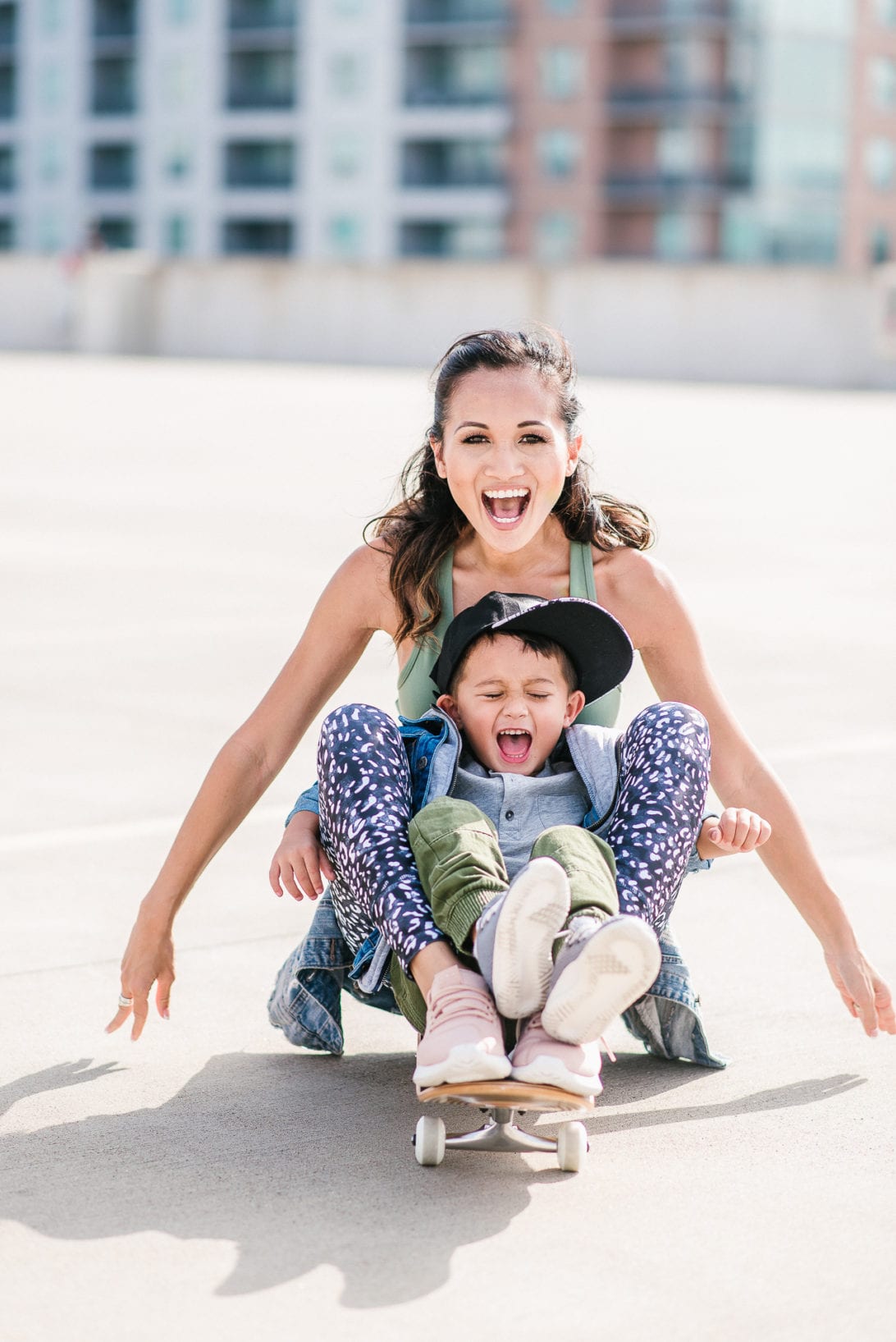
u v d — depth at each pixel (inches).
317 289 1261.1
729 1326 85.4
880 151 2878.9
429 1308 86.7
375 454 622.5
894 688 257.0
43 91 3218.5
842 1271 91.5
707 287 1135.6
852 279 1098.1
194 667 262.5
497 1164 105.7
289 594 332.2
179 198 3117.6
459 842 102.7
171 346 1323.8
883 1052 125.5
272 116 3024.1
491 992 98.8
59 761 208.2
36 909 156.1
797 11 2755.9
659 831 107.6
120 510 461.7
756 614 319.9
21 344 1374.3
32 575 349.4
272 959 145.6
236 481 536.7
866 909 157.5
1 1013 130.8
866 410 904.9
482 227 2913.4
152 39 3107.8
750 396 987.9
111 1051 124.5
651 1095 117.8
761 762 125.1
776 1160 106.3
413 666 126.2
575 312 1174.3
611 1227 96.5
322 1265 91.2
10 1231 94.6
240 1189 100.9
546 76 2839.6
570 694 120.6
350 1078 121.0
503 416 117.9
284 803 195.5
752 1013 133.3
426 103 2913.4
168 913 120.4
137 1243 93.5
